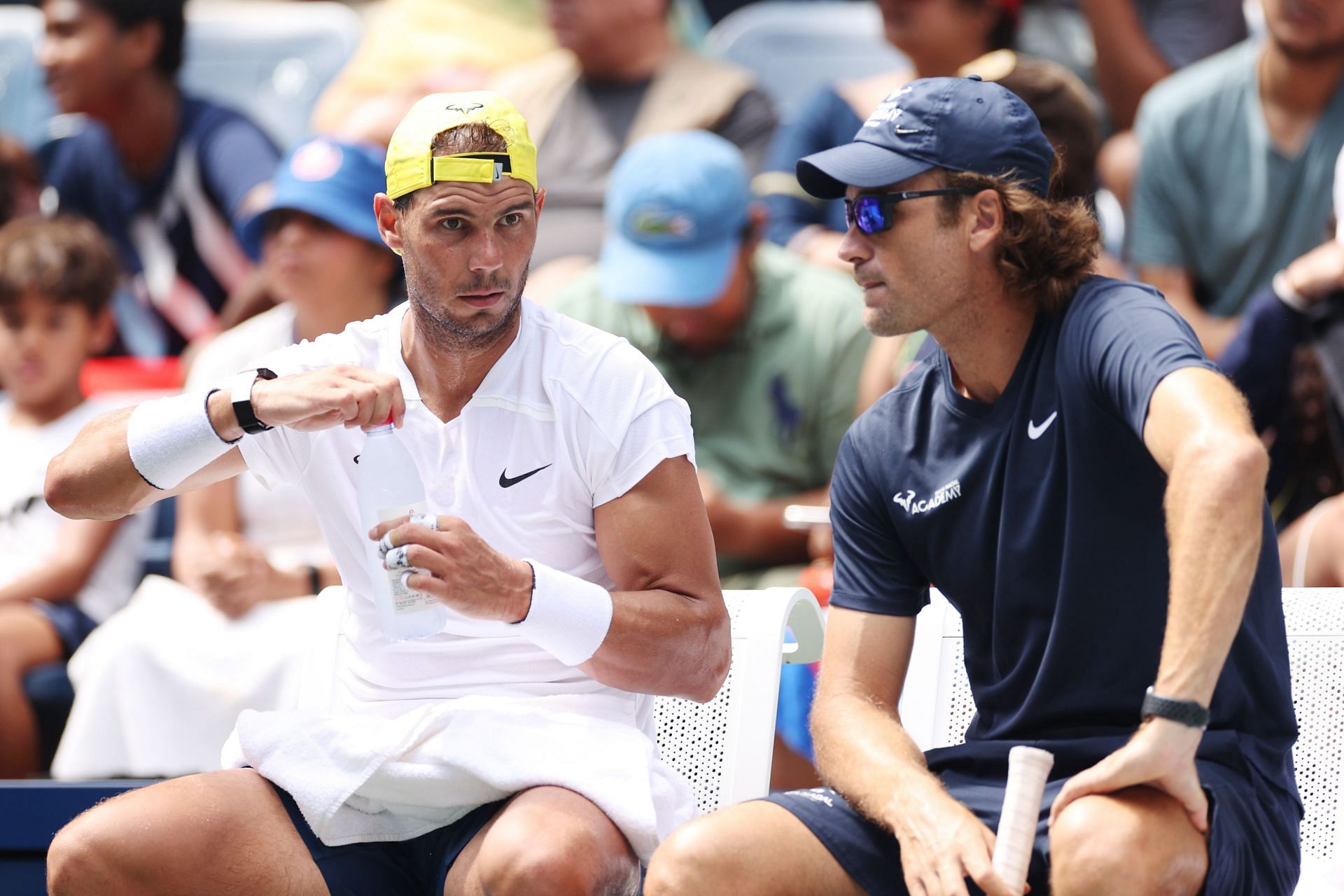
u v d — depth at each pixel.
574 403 9.29
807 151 20.58
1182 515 7.68
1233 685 8.62
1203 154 18.95
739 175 17.34
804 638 11.31
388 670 9.42
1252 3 21.12
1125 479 8.64
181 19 23.64
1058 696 8.90
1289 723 8.87
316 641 10.72
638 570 9.23
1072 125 14.73
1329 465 15.38
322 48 24.66
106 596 18.06
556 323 9.60
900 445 9.42
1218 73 19.05
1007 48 20.22
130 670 15.88
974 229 9.02
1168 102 19.19
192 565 16.75
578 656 8.82
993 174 8.98
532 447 9.32
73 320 18.45
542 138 21.61
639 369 9.44
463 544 8.45
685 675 9.13
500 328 9.20
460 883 8.58
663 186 17.00
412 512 8.70
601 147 21.36
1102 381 8.50
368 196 18.06
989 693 9.27
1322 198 18.50
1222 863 7.90
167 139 23.55
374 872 9.08
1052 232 8.98
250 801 8.97
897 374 16.83
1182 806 7.83
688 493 9.30
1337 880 9.51
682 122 21.22
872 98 20.50
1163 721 7.63
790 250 19.77
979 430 9.10
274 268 18.06
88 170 23.88
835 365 17.31
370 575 9.06
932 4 19.72
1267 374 15.45
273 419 8.98
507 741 8.87
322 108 23.83
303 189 17.80
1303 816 9.06
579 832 8.38
